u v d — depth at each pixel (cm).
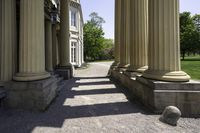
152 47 627
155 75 593
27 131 420
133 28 938
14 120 492
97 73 1922
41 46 659
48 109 598
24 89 593
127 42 1200
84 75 1709
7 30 664
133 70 926
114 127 442
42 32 667
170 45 591
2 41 660
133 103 668
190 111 536
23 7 633
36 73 630
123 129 430
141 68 889
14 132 415
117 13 1553
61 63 1495
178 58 594
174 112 462
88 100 720
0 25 662
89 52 5266
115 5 1588
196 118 511
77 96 797
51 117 517
